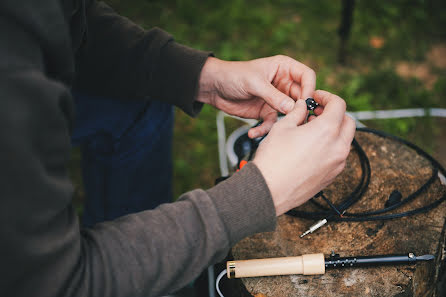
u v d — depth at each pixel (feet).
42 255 1.67
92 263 2.03
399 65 7.80
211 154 6.52
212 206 2.17
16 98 1.50
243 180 2.21
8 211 1.55
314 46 8.11
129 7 8.75
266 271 2.62
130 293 2.08
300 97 3.01
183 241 2.16
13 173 1.53
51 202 1.69
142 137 3.80
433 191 3.07
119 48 3.32
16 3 1.53
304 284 2.62
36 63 1.63
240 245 2.88
